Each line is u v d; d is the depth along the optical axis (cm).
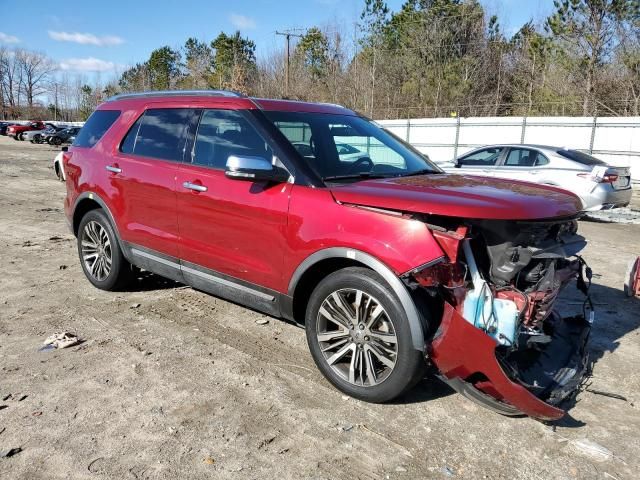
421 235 308
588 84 3288
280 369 386
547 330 381
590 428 326
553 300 335
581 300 559
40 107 10344
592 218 1164
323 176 370
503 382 296
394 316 316
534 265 328
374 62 4331
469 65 4019
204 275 431
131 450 289
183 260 446
